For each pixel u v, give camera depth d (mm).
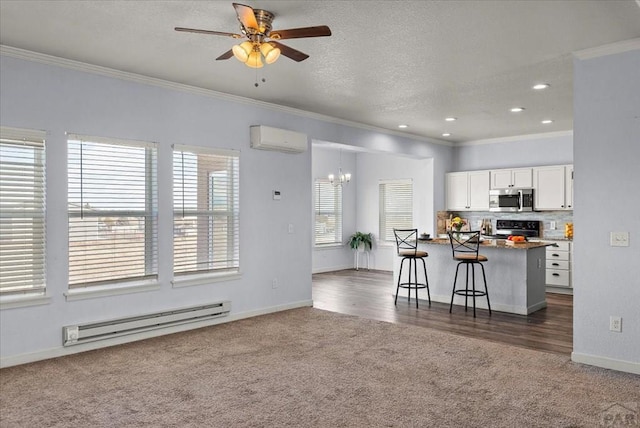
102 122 4445
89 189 4395
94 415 2971
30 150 4023
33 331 4035
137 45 3838
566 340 4695
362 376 3654
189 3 3066
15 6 3104
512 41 3697
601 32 3508
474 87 5070
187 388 3416
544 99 5582
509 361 4020
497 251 6137
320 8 3109
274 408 3070
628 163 3699
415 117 6676
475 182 8625
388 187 10211
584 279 3928
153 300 4836
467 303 6344
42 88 4082
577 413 2984
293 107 6090
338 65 4316
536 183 7871
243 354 4219
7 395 3291
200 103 5219
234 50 2900
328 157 10148
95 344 4398
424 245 6898
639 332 3656
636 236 3662
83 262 4363
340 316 5762
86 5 3094
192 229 5176
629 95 3693
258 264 5824
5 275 3898
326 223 10125
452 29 3457
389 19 3287
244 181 5664
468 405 3111
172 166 4988
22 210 3982
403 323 5410
